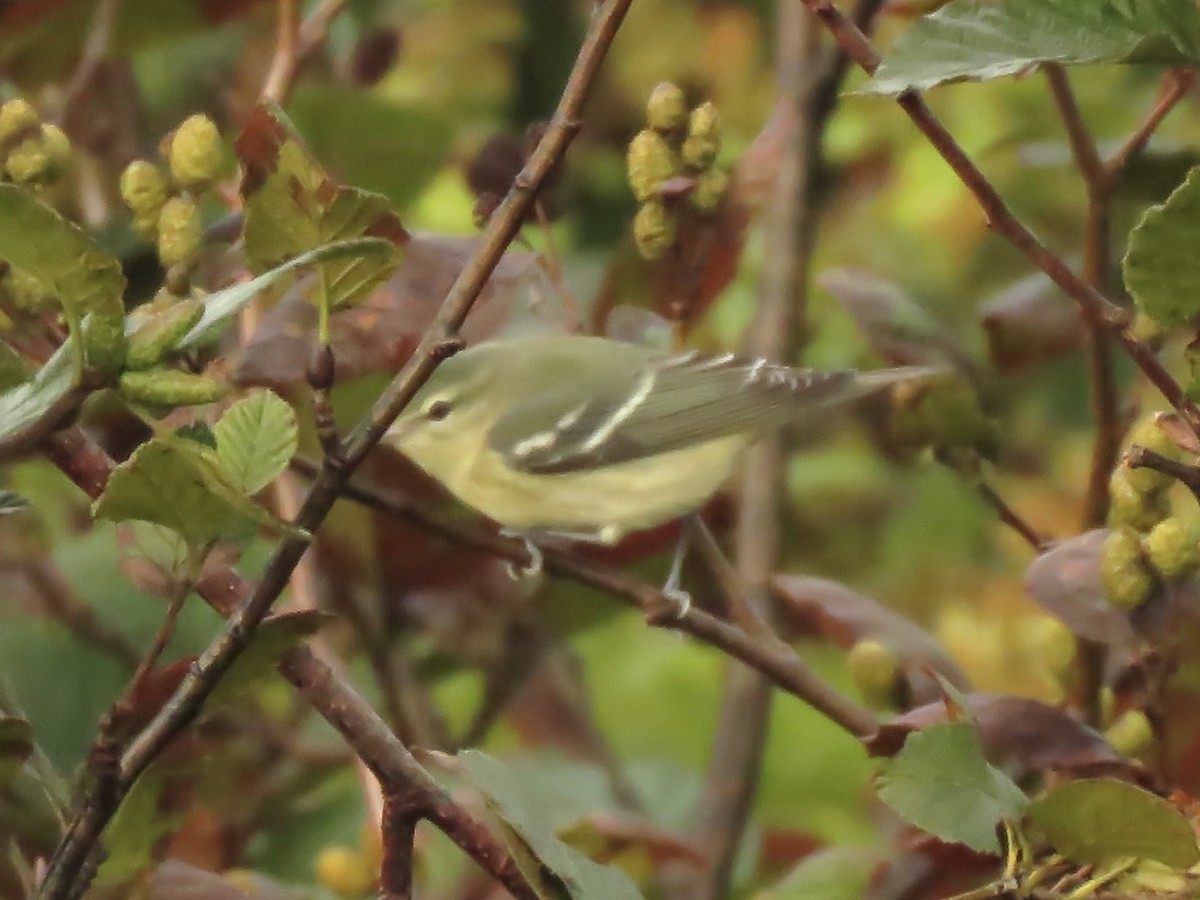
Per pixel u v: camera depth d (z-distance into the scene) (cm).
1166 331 227
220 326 221
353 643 241
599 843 234
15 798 227
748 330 249
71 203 242
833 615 232
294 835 238
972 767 222
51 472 240
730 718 238
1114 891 222
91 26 238
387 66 245
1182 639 227
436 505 242
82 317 219
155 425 219
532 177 222
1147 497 226
